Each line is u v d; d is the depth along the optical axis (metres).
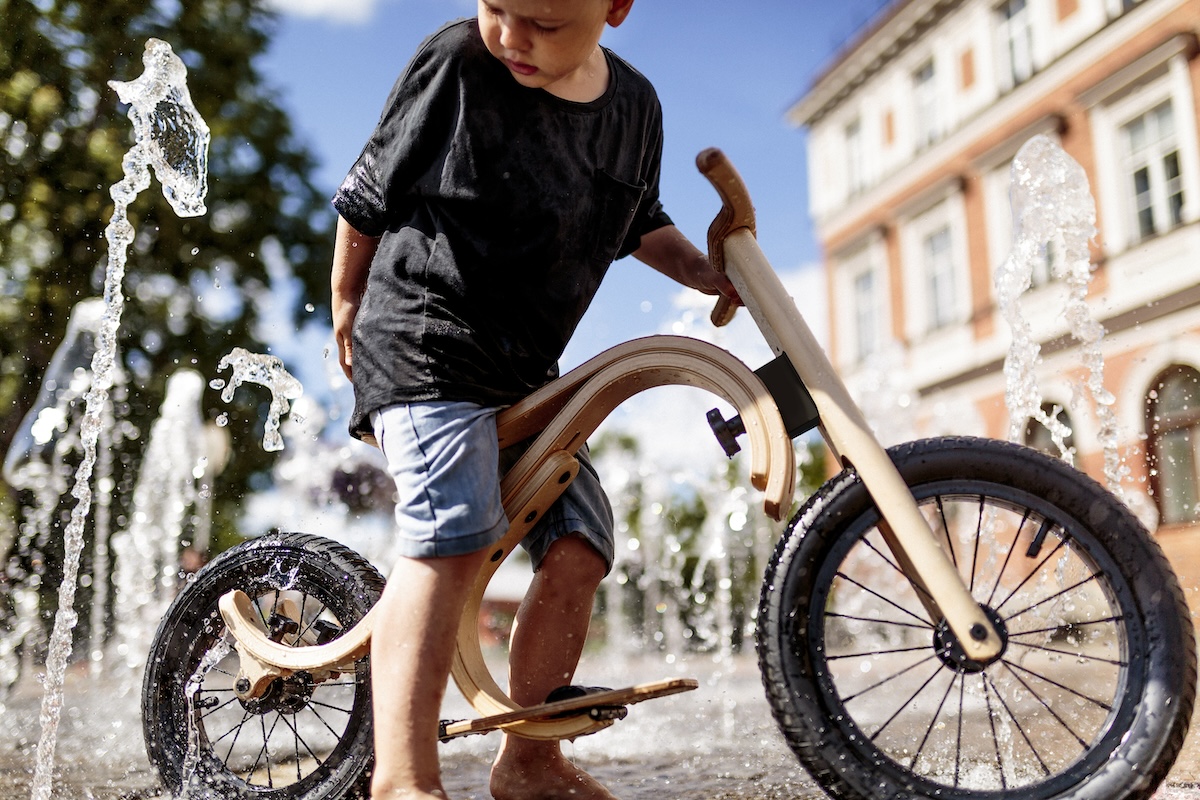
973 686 2.79
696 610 7.69
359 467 6.63
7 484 6.28
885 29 15.56
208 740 1.75
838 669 3.88
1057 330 11.29
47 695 2.05
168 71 2.24
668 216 1.74
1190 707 1.14
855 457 1.27
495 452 1.40
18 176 10.03
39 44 10.18
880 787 1.20
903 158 15.46
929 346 14.62
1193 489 9.85
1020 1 13.57
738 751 2.46
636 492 7.86
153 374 10.61
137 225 10.53
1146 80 11.66
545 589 1.54
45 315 10.04
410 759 1.25
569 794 1.56
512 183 1.42
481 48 1.43
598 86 1.52
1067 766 1.20
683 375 1.42
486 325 1.42
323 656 1.54
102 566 6.31
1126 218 11.55
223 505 10.49
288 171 11.95
